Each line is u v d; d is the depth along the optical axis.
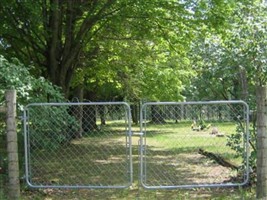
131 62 20.59
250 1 9.20
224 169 10.18
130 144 7.21
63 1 13.95
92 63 19.02
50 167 10.95
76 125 9.08
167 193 7.59
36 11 12.47
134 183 8.73
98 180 9.30
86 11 14.78
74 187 7.23
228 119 8.34
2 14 13.65
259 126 6.42
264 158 6.39
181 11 13.96
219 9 13.19
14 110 6.41
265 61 8.56
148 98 27.67
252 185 7.52
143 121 7.57
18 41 15.51
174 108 9.20
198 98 37.41
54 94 8.49
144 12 14.02
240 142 7.90
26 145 7.41
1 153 8.09
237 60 8.87
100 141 18.62
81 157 13.09
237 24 9.45
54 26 14.10
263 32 8.62
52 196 7.45
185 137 17.75
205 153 12.88
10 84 7.74
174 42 15.84
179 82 27.89
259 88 6.41
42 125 8.30
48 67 15.09
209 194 7.38
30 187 7.41
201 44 14.37
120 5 13.73
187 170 10.34
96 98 32.88
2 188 7.24
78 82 20.22
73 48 14.88
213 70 10.54
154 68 24.45
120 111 11.95
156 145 16.30
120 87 26.03
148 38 16.39
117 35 16.69
